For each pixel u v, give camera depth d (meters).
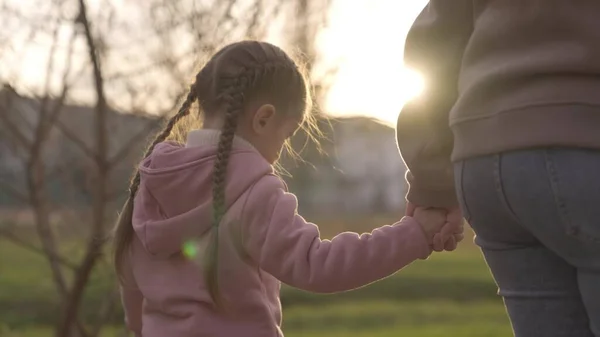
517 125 1.80
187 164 2.24
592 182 1.72
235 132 2.27
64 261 4.46
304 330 11.65
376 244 2.17
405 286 15.80
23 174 4.90
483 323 12.22
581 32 1.78
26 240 4.88
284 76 2.32
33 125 4.63
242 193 2.19
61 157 4.84
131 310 2.47
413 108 2.16
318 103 3.91
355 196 36.88
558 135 1.74
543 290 1.94
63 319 4.47
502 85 1.84
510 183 1.82
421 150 2.15
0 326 9.62
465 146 1.91
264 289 2.25
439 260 19.34
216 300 2.18
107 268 4.67
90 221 4.62
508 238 1.94
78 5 4.09
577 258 1.80
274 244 2.15
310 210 32.75
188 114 2.50
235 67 2.30
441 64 2.10
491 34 1.90
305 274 2.14
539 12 1.82
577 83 1.76
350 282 2.16
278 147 2.36
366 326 12.00
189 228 2.23
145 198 2.32
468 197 1.94
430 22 2.10
